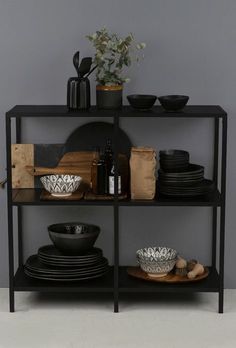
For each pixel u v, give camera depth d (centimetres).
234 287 491
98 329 434
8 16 470
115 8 468
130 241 490
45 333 429
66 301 473
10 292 455
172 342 418
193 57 472
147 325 440
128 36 454
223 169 446
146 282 463
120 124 479
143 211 487
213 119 477
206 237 488
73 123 480
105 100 451
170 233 488
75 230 478
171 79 474
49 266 466
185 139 479
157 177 484
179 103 445
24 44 472
